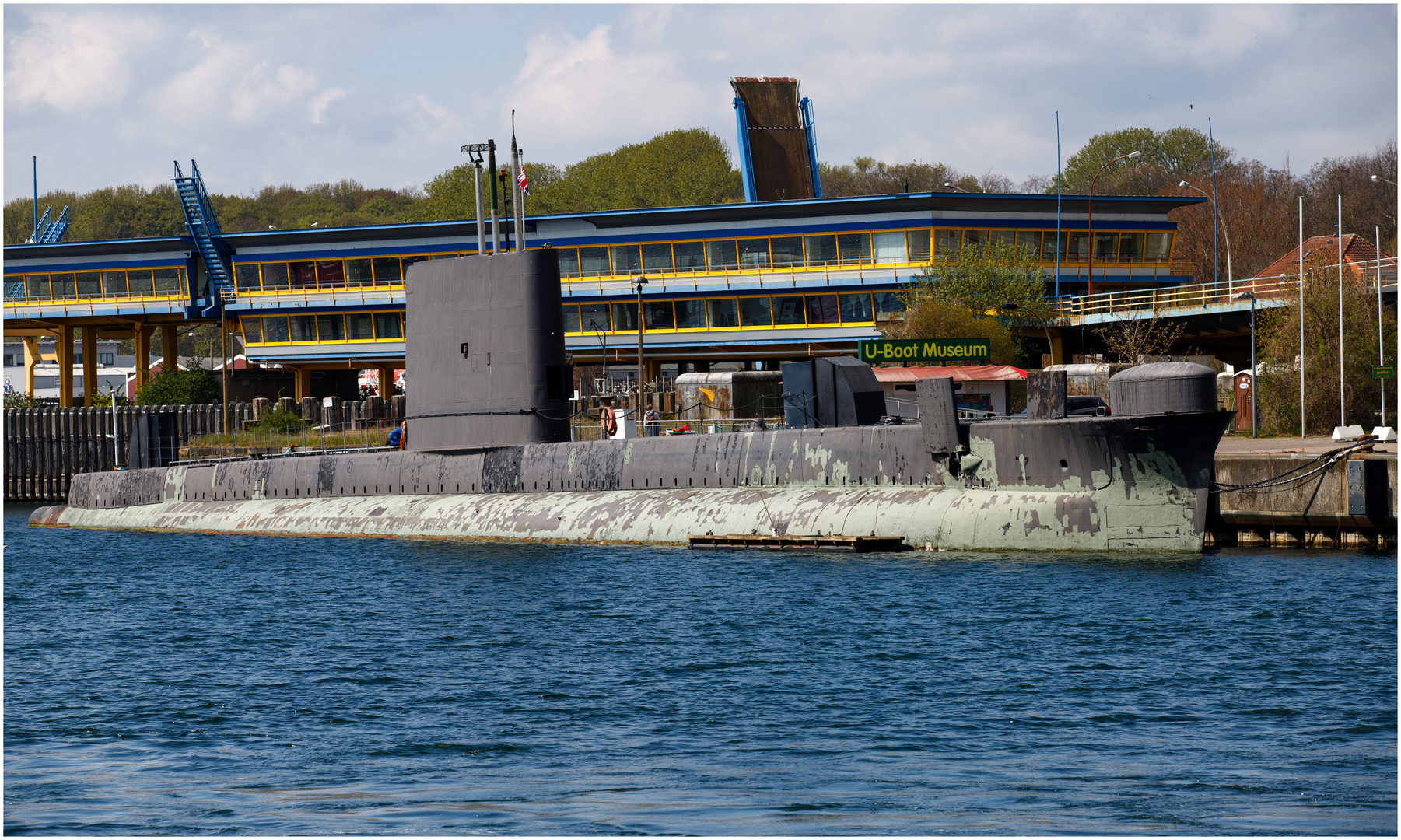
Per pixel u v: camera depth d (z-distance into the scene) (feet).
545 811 102.47
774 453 263.08
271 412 566.36
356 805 105.50
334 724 134.72
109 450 543.80
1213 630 170.19
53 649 181.06
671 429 414.62
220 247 626.23
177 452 511.40
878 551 238.27
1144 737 123.03
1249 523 266.77
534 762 118.42
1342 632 168.14
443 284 286.87
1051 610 183.73
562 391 282.56
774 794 106.42
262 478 343.67
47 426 544.21
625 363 609.01
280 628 192.13
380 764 119.44
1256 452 297.33
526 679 152.35
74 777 116.67
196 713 140.87
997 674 148.66
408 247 599.57
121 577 255.50
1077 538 224.94
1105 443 221.25
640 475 277.85
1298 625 173.17
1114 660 154.61
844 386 267.59
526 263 273.75
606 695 143.64
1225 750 118.42
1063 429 224.74
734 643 168.76
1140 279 555.69
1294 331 382.22
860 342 454.40
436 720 134.92
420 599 212.64
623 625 182.91
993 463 235.20
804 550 243.40
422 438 296.10
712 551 250.16
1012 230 535.19
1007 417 260.42
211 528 339.36
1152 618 177.58
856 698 139.13
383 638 180.96
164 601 222.07
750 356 575.79
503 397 280.51
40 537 348.38
